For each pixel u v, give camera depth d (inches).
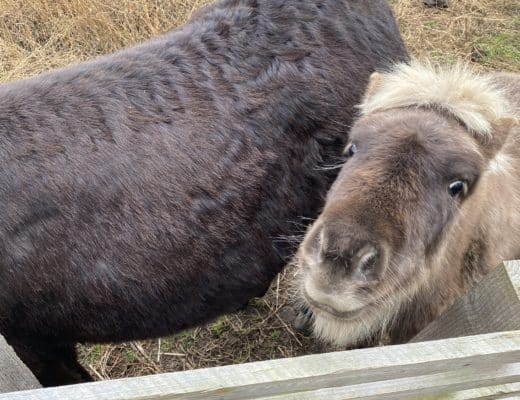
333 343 43.5
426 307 38.0
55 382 45.2
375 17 47.5
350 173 31.5
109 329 40.4
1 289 36.0
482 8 96.0
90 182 36.0
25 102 36.8
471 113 33.0
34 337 40.1
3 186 34.9
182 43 40.7
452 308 30.5
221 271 40.5
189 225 38.0
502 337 23.6
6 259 35.3
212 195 38.2
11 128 35.9
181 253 38.3
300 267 33.4
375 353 22.3
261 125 39.3
